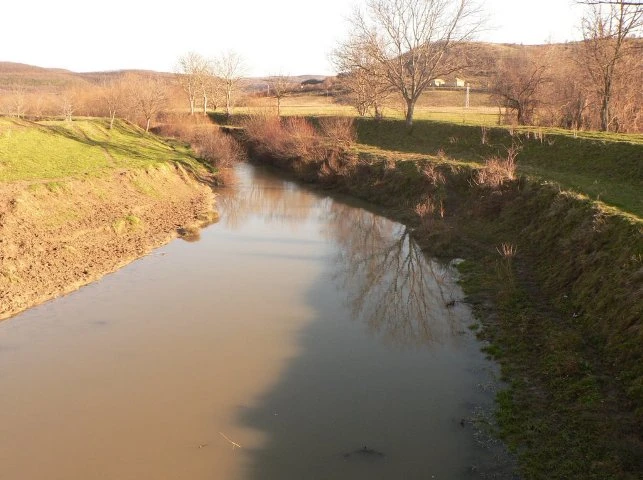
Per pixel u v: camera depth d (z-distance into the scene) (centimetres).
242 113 6625
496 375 1225
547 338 1298
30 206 2114
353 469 929
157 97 5822
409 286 1841
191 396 1158
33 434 1019
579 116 3441
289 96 9275
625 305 1212
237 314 1596
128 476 910
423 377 1238
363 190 3300
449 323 1529
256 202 3269
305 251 2266
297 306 1670
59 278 1792
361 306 1672
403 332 1484
